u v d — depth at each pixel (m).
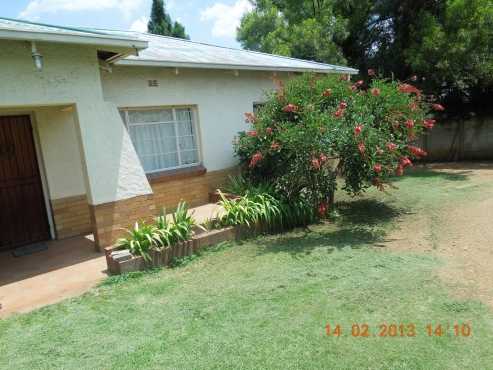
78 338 3.57
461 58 12.74
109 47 5.59
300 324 3.56
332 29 16.75
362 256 5.34
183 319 3.80
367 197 9.34
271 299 4.12
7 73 4.96
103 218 5.96
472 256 5.07
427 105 7.70
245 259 5.50
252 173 8.15
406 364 2.91
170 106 8.10
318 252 5.61
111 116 5.99
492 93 14.87
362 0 16.11
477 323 3.42
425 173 12.92
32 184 6.80
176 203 8.20
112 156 6.00
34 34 4.66
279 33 20.38
